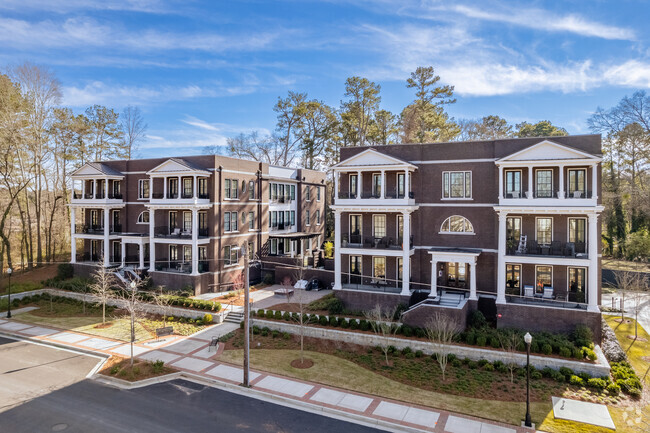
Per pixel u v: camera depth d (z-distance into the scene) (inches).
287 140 2288.4
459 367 823.7
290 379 781.3
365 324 977.5
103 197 1631.4
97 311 1302.9
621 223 1977.1
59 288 1480.1
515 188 1035.9
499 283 976.9
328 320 1019.9
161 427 610.5
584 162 919.0
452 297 1040.2
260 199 1624.0
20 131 1660.9
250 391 733.3
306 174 1937.7
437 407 669.9
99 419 636.7
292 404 689.6
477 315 964.0
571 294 974.4
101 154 2101.4
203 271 1409.9
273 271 1576.0
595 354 788.6
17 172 1769.2
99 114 2066.9
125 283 1384.1
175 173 1370.6
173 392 734.5
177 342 999.6
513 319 951.6
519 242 1031.6
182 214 1467.8
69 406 681.6
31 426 616.4
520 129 2487.7
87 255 1652.3
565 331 908.6
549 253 981.2
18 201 1754.4
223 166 1441.9
